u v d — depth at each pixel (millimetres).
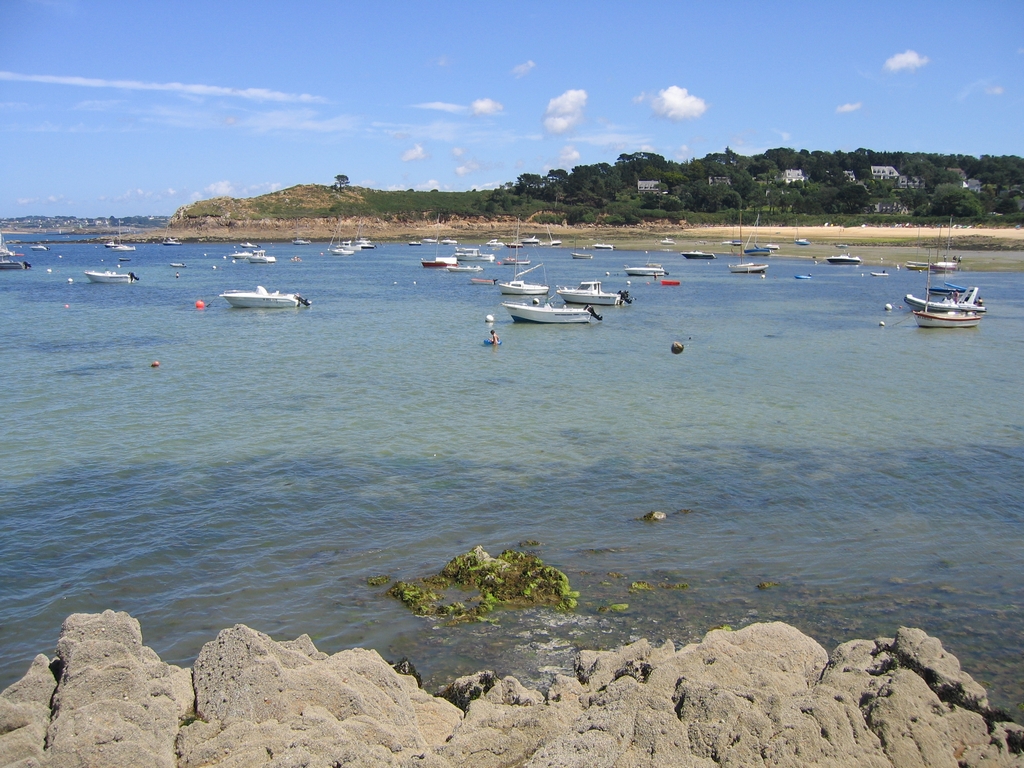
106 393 30047
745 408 28422
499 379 33438
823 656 11086
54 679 9641
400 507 18844
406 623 13773
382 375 34094
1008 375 34938
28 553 16203
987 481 20828
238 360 37500
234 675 9508
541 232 187375
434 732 10117
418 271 102375
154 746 8594
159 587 14922
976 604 14438
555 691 10578
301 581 15211
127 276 80875
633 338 45812
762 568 15844
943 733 8867
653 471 21438
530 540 17125
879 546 16875
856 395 30672
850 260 108000
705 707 8844
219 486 20016
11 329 47094
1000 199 178625
